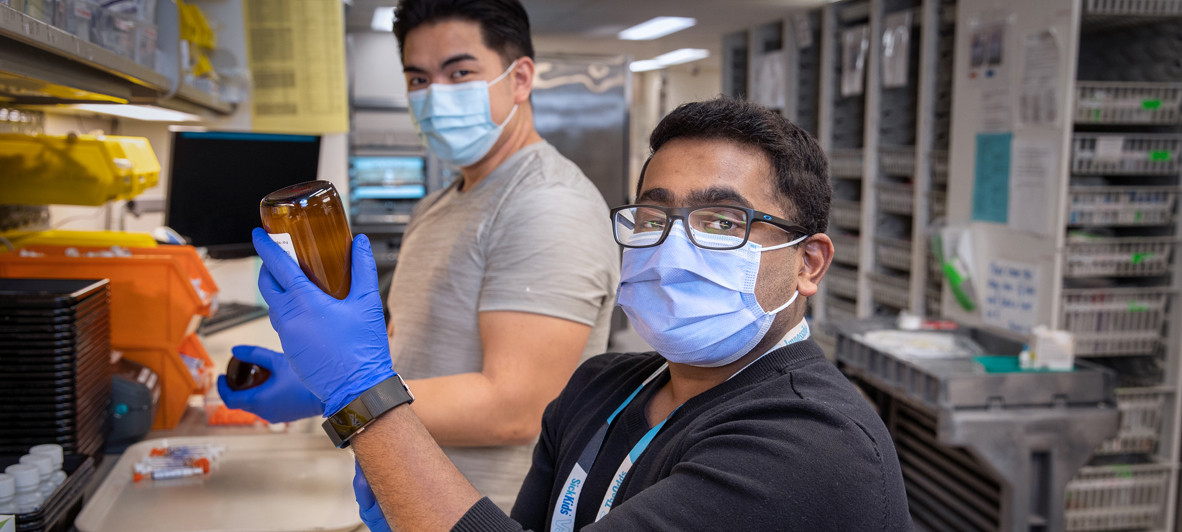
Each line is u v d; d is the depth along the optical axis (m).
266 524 1.29
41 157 1.88
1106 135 2.79
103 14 1.46
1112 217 2.84
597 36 6.39
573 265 1.38
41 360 1.35
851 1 4.54
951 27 3.56
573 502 0.96
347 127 3.37
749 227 0.85
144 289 1.79
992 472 2.40
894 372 2.66
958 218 3.36
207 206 2.80
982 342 2.92
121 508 1.36
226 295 3.27
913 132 4.20
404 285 1.62
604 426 0.98
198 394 2.05
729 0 4.71
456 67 1.54
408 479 0.76
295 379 1.36
